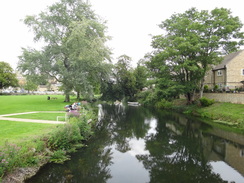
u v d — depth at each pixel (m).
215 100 28.55
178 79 29.45
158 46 31.12
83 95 28.83
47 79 29.55
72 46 27.02
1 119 15.18
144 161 10.39
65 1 29.12
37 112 19.62
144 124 20.88
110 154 11.34
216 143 13.62
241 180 8.18
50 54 29.08
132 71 58.81
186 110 29.06
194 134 16.23
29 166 8.16
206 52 26.42
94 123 19.31
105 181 7.98
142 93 50.69
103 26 28.41
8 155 7.17
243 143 13.49
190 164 9.99
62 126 11.57
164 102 38.25
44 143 9.64
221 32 24.41
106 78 32.84
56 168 8.81
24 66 26.88
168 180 8.20
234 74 31.95
